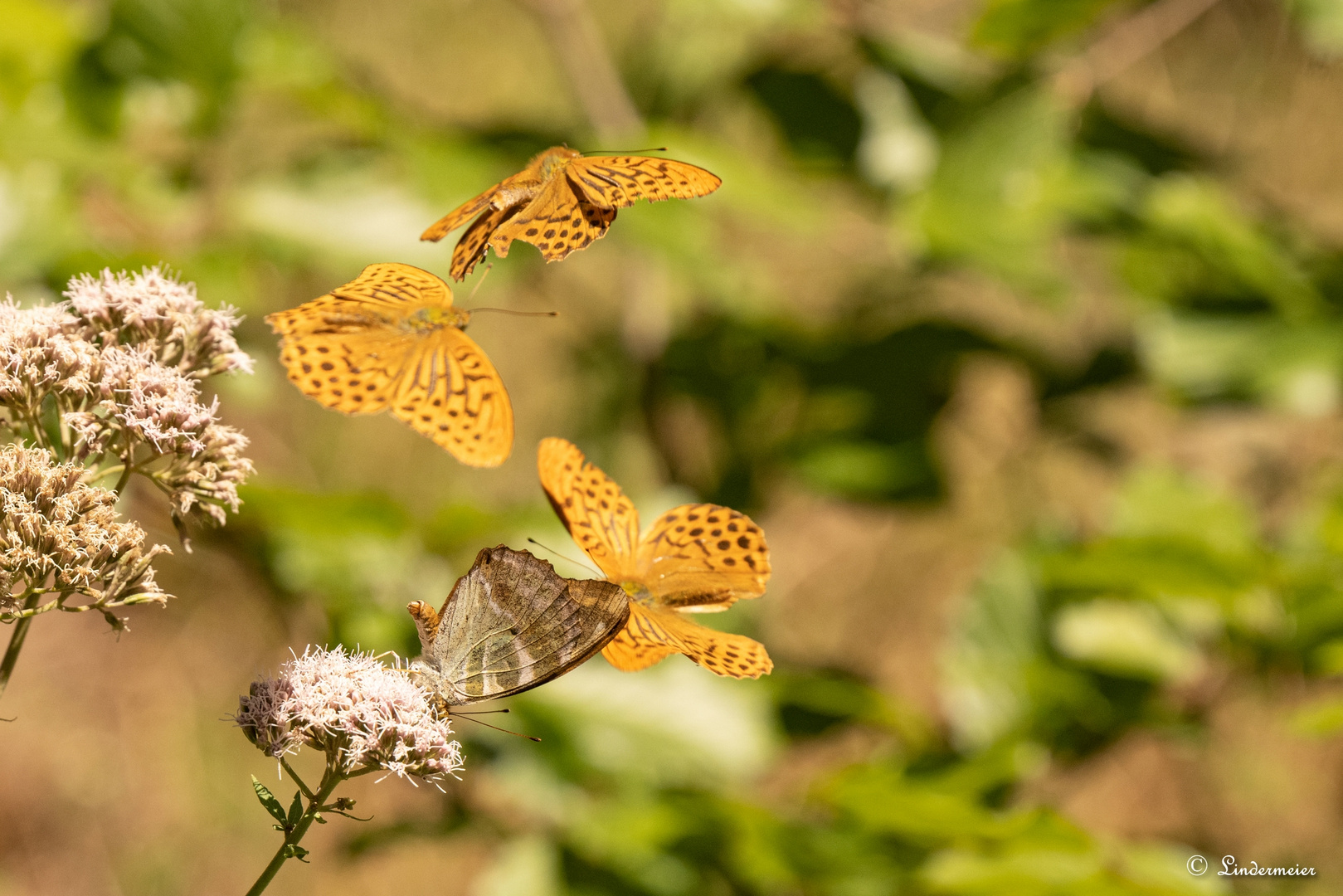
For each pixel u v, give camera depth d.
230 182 1.84
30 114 1.71
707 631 1.45
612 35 2.92
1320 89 3.15
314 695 1.44
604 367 2.51
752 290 2.16
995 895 1.60
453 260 1.44
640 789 1.66
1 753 3.59
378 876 3.45
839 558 3.45
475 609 1.45
